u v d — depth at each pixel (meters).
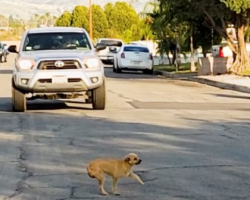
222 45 34.22
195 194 7.03
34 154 9.48
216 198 6.85
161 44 39.59
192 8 28.08
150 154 9.42
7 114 14.49
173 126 12.42
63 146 10.13
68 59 14.28
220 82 24.42
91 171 6.96
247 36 32.00
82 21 74.31
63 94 14.76
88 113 14.56
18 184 7.55
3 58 48.69
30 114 14.47
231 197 6.89
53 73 14.12
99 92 14.86
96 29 73.94
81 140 10.71
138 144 10.30
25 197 6.93
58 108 15.74
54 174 8.08
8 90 21.44
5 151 9.76
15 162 8.89
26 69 14.29
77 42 15.83
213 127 12.32
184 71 34.28
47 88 14.20
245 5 24.53
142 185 7.45
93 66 14.50
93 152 9.59
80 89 14.36
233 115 14.41
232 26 31.67
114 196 6.93
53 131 11.75
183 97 19.22
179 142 10.53
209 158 9.12
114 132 11.60
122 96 19.16
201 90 22.45
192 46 34.09
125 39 63.31
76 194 7.03
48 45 15.62
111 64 46.00
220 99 18.77
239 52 28.52
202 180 7.72
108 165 6.96
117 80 27.44
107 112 14.77
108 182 7.59
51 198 6.87
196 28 32.12
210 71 29.23
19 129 12.05
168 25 34.78
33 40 15.70
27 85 14.22
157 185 7.46
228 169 8.38
